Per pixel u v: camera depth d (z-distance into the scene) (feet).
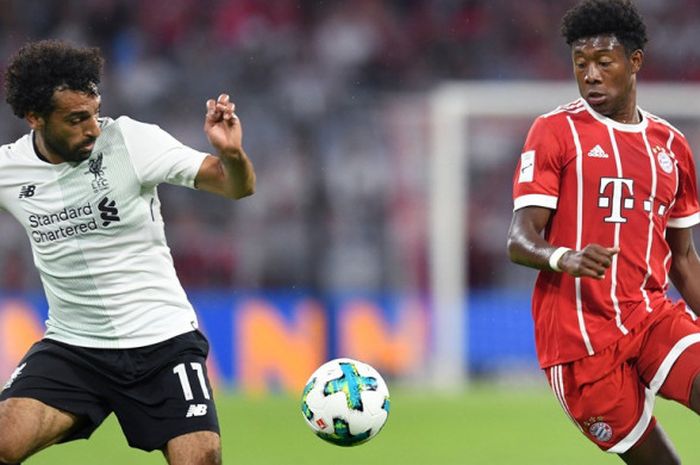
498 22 251.39
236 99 211.82
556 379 64.69
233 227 189.06
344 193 197.16
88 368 61.62
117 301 61.26
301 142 205.46
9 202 61.93
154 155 60.29
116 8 237.04
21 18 233.76
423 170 201.05
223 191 60.03
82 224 60.64
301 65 238.27
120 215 60.54
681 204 66.64
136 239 61.31
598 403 63.41
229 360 179.73
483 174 197.16
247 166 58.65
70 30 234.58
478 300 187.73
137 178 60.29
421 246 195.31
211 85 219.82
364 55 243.40
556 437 121.90
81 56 58.85
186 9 240.12
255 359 180.04
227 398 157.69
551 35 252.21
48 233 61.21
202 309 181.37
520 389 177.06
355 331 183.32
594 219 63.52
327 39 243.60
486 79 246.27
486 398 157.79
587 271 58.39
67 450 111.65
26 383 61.11
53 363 61.72
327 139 205.57
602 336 63.05
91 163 60.49
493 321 187.32
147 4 239.09
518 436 122.42
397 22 248.52
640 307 63.52
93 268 61.11
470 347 186.50
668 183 64.44
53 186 60.80
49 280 62.34
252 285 188.14
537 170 63.82
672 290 169.68
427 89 242.78
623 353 63.05
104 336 61.62
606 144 63.82
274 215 191.83
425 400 154.71
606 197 63.41
